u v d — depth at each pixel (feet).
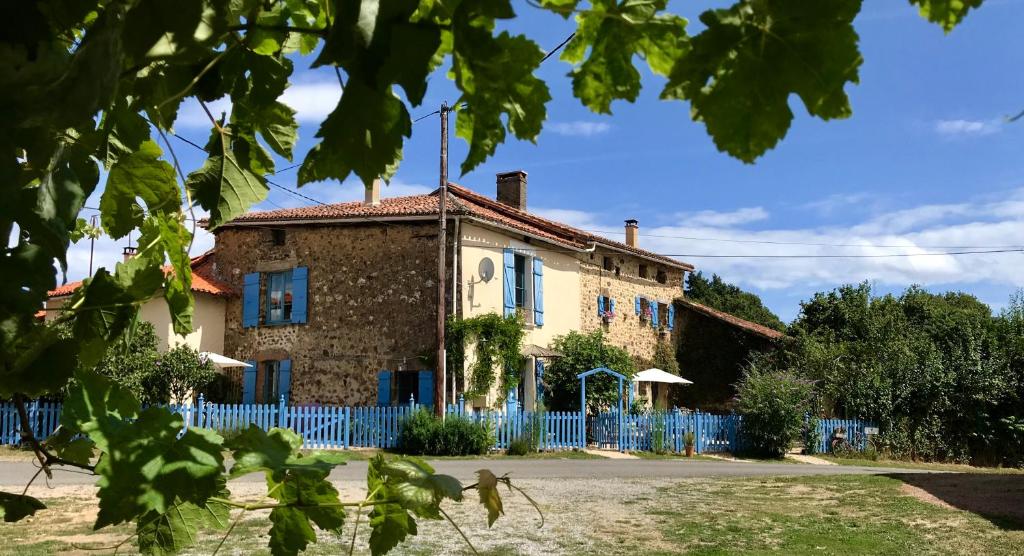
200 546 21.17
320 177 3.18
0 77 2.64
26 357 3.40
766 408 66.08
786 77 2.81
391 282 59.88
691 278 148.77
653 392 84.28
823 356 76.02
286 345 62.49
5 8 2.81
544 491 35.63
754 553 22.84
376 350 59.47
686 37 3.18
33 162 3.36
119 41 2.89
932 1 2.75
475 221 60.03
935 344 76.54
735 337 86.53
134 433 3.34
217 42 3.16
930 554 23.11
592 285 75.61
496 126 3.37
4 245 3.03
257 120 4.53
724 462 58.90
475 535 24.77
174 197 4.75
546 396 66.95
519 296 66.90
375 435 54.80
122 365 47.19
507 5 2.92
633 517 28.73
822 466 59.57
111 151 4.55
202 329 62.75
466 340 58.03
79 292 4.38
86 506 26.96
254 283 64.03
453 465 45.98
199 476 3.34
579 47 3.34
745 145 2.88
